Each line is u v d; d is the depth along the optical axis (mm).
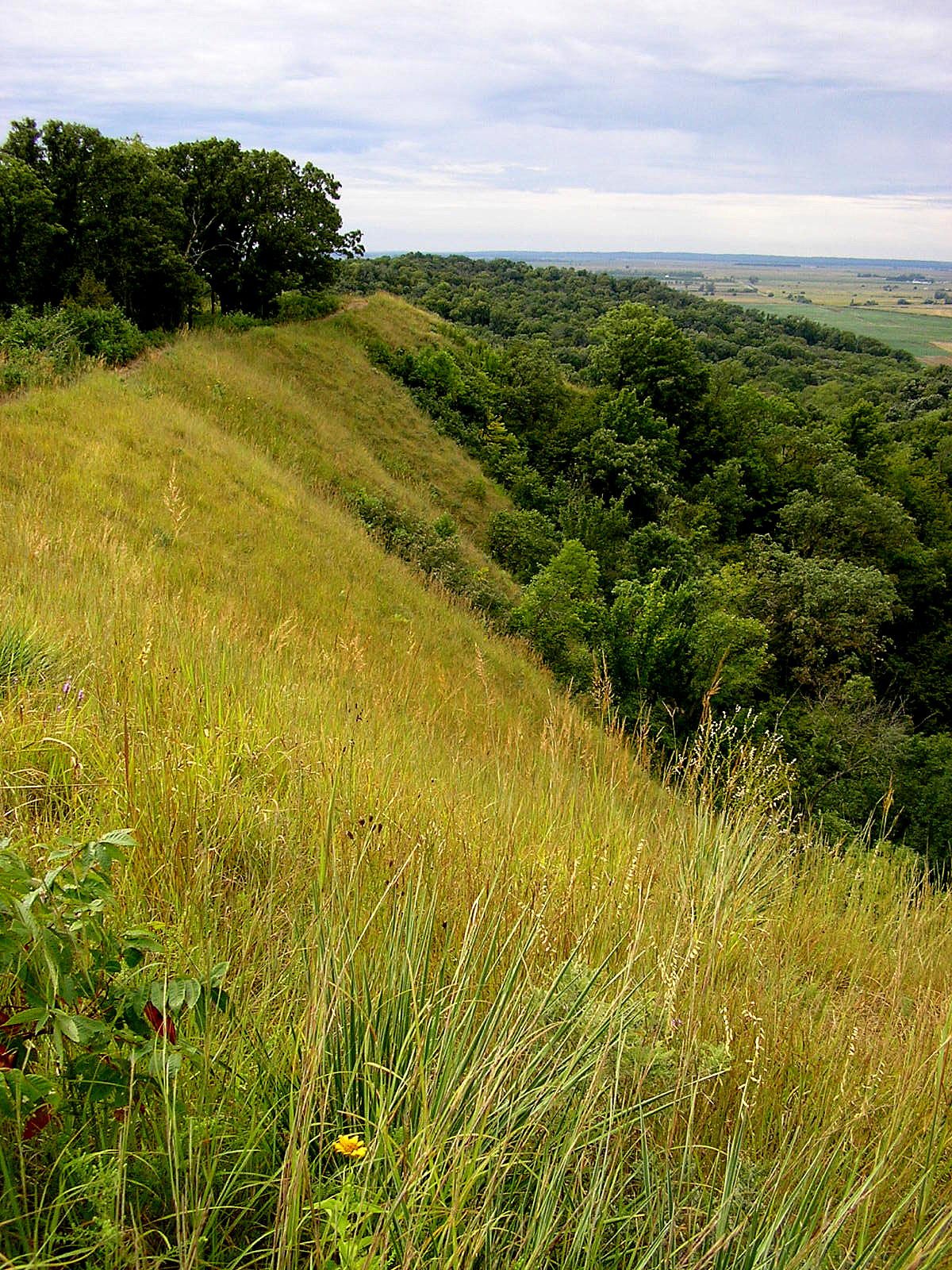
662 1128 1991
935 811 16250
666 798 5113
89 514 10711
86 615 5062
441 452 31188
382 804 3449
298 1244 1359
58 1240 1369
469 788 4578
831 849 5418
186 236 31125
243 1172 1548
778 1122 2164
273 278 33062
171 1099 1509
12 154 23422
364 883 2588
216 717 3738
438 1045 1808
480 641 16297
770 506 42719
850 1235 1852
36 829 2473
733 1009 2553
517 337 67562
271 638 6387
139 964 1649
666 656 18281
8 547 6824
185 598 8148
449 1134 1608
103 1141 1501
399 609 15133
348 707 5164
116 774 2852
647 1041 2180
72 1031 1384
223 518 14055
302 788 3303
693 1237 1566
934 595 38281
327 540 16438
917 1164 2043
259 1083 1729
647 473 37125
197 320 29547
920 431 55531
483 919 2443
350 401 30016
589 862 3523
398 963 2031
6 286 22531
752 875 3822
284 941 2316
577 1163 1684
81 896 1572
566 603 18969
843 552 37094
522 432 39906
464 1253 1388
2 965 1406
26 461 11555
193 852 2500
